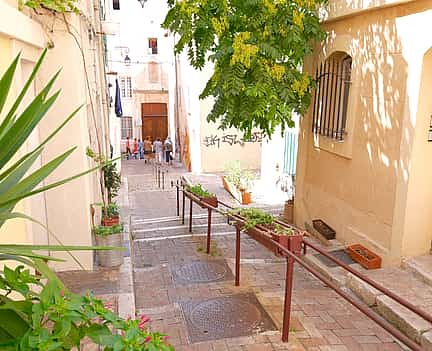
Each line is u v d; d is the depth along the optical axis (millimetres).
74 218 4777
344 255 5848
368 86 5555
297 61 6645
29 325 1453
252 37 6211
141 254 6512
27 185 1669
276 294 4926
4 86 1674
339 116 6488
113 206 5898
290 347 3799
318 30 6328
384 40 5191
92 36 7012
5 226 2920
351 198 6094
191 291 5039
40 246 1545
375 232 5531
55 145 4629
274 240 4203
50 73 4504
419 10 4594
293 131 10547
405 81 4855
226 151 17594
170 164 22016
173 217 9258
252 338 3959
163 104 25312
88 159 5184
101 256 4918
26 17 3588
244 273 5625
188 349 3785
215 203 7164
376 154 5457
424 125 4758
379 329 4117
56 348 1388
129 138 25141
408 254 5082
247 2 6062
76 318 1515
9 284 1605
